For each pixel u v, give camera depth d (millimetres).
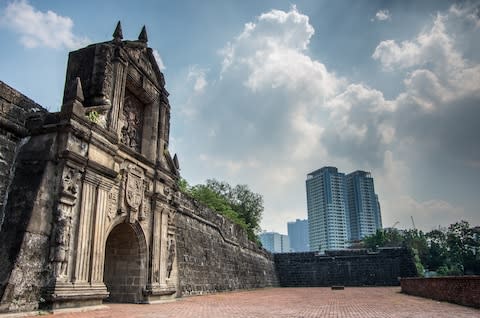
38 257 12750
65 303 13016
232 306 16953
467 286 16094
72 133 14445
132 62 19438
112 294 18734
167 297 20141
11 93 13938
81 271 13953
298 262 53156
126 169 18062
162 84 22469
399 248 50844
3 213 13133
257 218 58562
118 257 19250
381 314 13477
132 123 20500
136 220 18562
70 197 13984
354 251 51969
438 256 72125
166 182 21609
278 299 22453
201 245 27797
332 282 51250
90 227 14828
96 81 17094
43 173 13562
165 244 20781
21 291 11922
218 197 50906
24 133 14328
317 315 13234
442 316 12531
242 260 37594
